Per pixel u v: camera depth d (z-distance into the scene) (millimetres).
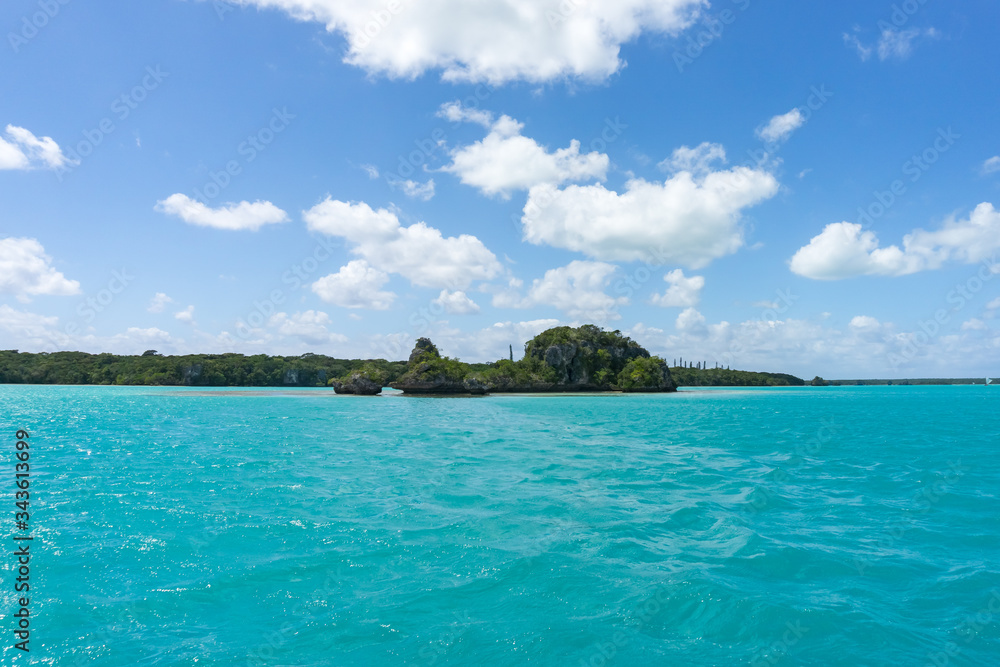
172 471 19188
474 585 8586
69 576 9023
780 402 85438
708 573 9055
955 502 14531
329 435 32469
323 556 9945
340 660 6395
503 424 41312
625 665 6207
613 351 135000
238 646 6738
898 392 165625
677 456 23484
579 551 10164
